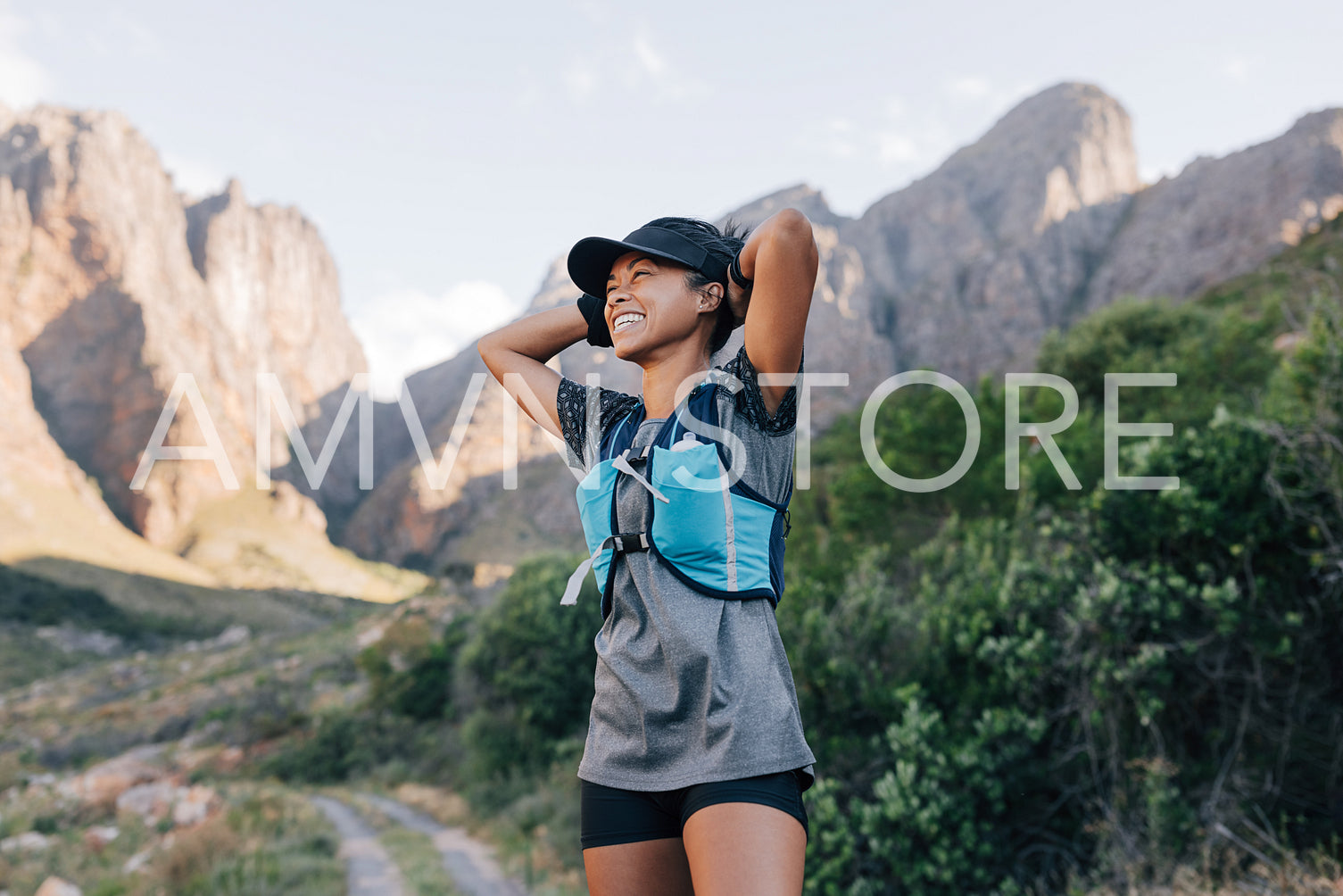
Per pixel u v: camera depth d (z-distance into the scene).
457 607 46.62
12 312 135.25
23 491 114.69
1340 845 5.80
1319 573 6.54
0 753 45.66
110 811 28.61
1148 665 6.45
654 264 1.27
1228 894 5.42
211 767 35.12
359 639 60.91
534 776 21.61
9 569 98.19
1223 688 6.58
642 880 1.14
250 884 15.48
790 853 1.01
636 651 1.17
